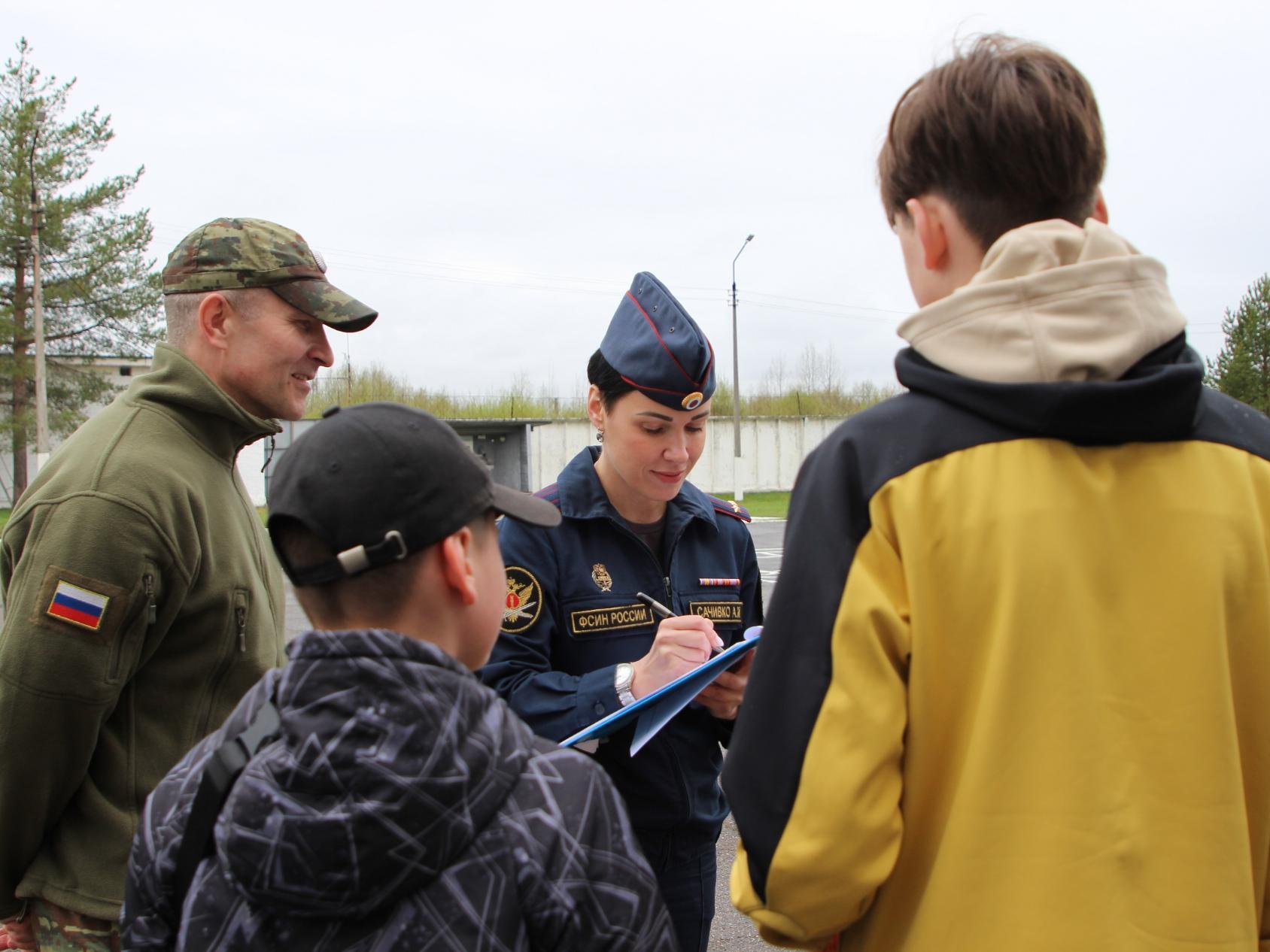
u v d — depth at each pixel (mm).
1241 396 24781
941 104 1066
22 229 23266
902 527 999
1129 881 949
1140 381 950
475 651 1090
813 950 1152
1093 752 958
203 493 1776
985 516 979
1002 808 971
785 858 998
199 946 940
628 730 1762
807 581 1022
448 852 901
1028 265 981
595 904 959
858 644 988
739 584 2029
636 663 1717
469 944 896
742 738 1052
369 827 870
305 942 904
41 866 1672
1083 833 952
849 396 45562
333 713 910
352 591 1004
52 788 1605
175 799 1055
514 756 982
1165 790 965
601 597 1874
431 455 1014
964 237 1081
